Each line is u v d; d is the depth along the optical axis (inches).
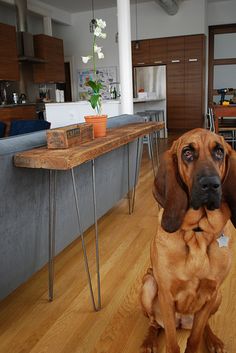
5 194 60.1
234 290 71.9
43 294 73.6
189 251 44.3
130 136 87.7
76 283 77.7
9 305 70.0
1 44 247.9
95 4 324.2
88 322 64.0
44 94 318.7
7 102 288.4
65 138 65.6
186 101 333.7
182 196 43.4
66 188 81.7
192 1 313.7
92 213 98.7
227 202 43.9
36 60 277.9
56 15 332.8
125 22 171.3
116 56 350.0
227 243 45.1
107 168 106.2
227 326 61.3
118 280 78.2
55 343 58.8
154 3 326.3
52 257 75.0
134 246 95.7
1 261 61.2
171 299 47.1
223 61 347.6
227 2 330.0
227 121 229.6
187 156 42.1
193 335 49.1
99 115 84.7
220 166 42.4
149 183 161.6
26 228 67.4
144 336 59.6
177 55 327.9
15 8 280.2
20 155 60.6
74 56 366.9
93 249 94.5
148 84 344.2
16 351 57.2
